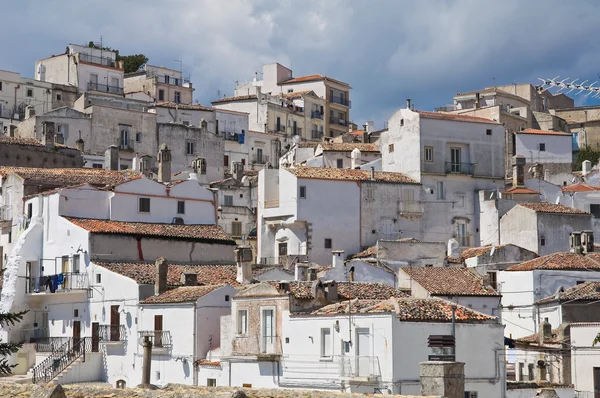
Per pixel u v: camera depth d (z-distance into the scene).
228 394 35.25
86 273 100.06
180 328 88.50
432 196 135.62
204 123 169.50
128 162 160.25
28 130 155.75
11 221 112.12
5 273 105.00
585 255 109.56
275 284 81.12
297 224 127.44
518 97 198.12
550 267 104.06
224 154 178.12
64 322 101.75
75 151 141.75
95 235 100.69
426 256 118.25
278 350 77.62
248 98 198.12
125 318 94.69
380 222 131.62
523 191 138.38
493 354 72.62
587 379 77.75
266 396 40.50
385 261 114.06
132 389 38.12
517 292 104.88
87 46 199.25
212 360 85.62
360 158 150.38
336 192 129.62
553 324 96.19
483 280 98.50
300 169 131.25
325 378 73.12
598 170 164.00
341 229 129.00
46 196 106.94
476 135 139.50
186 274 95.94
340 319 72.50
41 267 106.19
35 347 101.50
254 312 80.12
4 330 102.31
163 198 111.25
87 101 165.38
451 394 49.88
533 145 163.88
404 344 69.19
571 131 198.75
